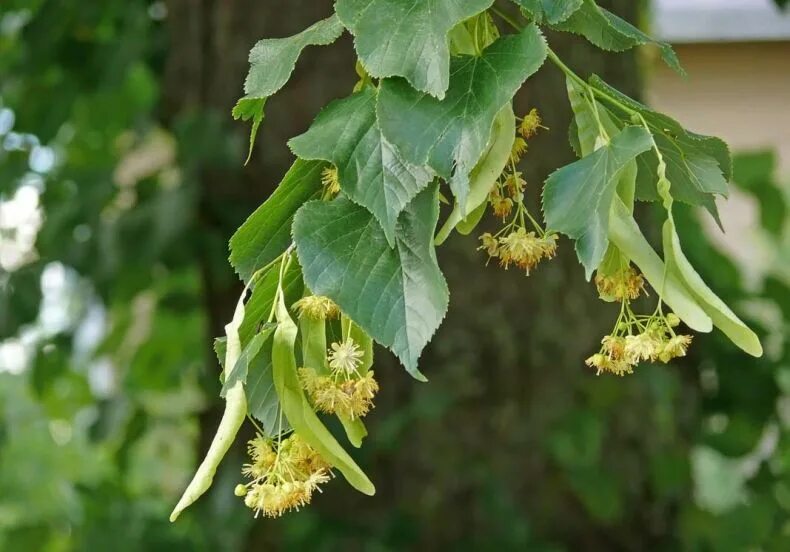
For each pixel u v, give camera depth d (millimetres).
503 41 1092
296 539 2074
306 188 1126
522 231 1123
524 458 2111
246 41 2145
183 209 2068
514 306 2119
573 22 1131
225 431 1089
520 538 2037
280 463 1107
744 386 2496
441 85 1068
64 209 2322
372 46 1078
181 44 2242
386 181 1084
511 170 1170
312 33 1117
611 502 2062
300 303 1117
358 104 1102
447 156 1070
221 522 2117
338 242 1090
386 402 2102
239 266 1139
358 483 1104
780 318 2725
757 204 2795
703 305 1082
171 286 2713
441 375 2098
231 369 1097
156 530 2236
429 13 1079
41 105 2535
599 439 2084
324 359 1120
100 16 2490
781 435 2523
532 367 2123
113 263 2145
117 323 2908
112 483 2426
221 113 2160
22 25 2611
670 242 1084
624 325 1122
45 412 2979
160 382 2883
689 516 2234
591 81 1114
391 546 2053
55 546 2455
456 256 2102
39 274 2287
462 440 2098
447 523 2086
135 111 2750
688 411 2465
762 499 2396
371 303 1080
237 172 2125
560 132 2021
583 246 1072
